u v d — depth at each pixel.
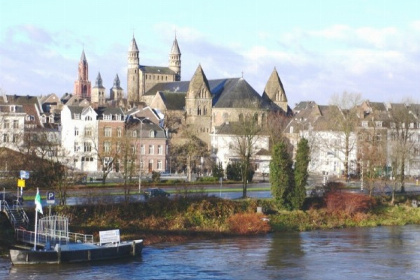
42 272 81.38
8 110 190.38
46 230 92.75
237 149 180.25
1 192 113.69
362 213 134.62
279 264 89.94
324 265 89.62
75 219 108.50
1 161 130.50
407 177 189.75
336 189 139.88
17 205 103.69
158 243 105.62
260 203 128.50
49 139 196.38
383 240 111.25
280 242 108.31
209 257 94.06
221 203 124.19
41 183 130.62
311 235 116.75
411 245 106.19
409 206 143.50
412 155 181.12
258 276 82.62
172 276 81.62
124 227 110.62
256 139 192.12
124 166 142.88
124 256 92.06
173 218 117.81
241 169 172.50
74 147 198.62
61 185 116.25
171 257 93.69
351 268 87.88
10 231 95.94
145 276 81.19
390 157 167.12
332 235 116.88
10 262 86.38
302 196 130.38
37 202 86.81
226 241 108.94
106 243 92.00
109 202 115.25
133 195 129.38
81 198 119.69
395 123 188.62
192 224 117.44
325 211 132.00
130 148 155.88
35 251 85.00
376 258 94.88
